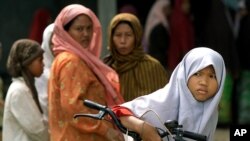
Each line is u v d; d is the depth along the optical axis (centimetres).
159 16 1012
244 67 1053
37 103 600
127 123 446
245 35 1053
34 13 1118
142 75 618
